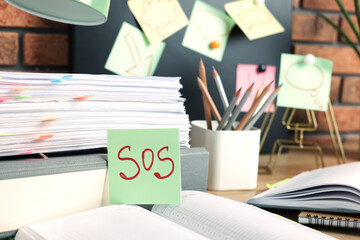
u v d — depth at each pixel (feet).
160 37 2.68
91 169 1.61
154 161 1.67
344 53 3.77
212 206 1.60
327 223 1.73
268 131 3.13
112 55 2.61
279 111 3.14
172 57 2.77
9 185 1.41
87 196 1.61
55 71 3.00
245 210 1.58
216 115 2.38
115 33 2.60
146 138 1.67
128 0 2.61
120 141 1.66
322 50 3.68
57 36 2.97
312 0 3.61
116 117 1.76
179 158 1.66
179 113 1.91
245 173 2.29
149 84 1.82
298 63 2.75
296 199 1.85
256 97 2.50
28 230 1.36
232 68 2.93
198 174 1.91
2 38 2.80
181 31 2.77
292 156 3.22
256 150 2.31
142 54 2.68
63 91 1.63
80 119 1.68
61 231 1.32
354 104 3.92
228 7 2.87
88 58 2.56
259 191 2.31
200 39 2.82
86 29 2.53
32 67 2.93
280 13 3.02
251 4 2.94
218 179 2.27
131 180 1.67
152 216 1.48
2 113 1.51
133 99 1.79
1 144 1.52
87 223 1.38
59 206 1.53
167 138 1.66
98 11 1.58
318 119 3.75
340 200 1.77
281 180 2.54
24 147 1.58
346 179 1.85
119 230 1.34
